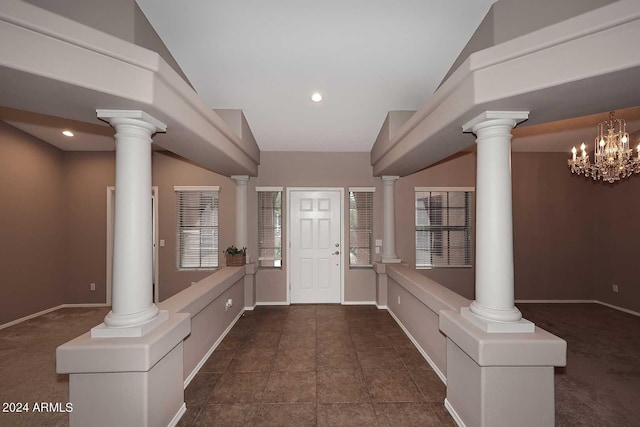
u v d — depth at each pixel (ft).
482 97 5.53
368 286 15.85
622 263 14.98
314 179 15.81
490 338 5.69
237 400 7.50
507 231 6.08
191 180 15.87
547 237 16.33
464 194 16.33
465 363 6.35
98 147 15.35
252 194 15.71
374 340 11.13
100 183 15.87
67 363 5.45
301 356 9.84
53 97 5.32
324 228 15.90
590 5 5.16
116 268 5.97
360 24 7.52
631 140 13.88
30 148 13.78
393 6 6.98
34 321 13.52
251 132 13.51
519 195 16.31
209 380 8.41
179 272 15.76
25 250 13.58
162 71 5.71
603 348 10.55
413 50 8.46
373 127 13.20
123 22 6.40
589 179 16.38
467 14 7.13
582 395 7.72
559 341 5.64
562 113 6.13
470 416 6.15
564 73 4.76
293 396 7.66
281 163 15.78
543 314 14.30
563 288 16.30
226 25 7.49
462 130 7.05
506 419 5.72
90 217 15.83
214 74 9.52
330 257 15.88
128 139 6.00
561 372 8.88
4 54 4.27
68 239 15.75
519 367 5.72
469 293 16.02
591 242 16.33
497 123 6.04
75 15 5.61
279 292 15.69
